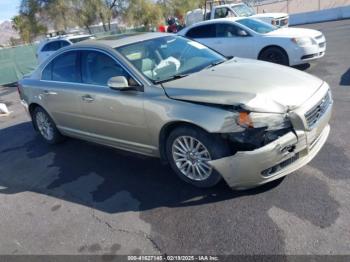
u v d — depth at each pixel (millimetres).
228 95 3266
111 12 27812
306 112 3160
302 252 2664
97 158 4984
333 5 30281
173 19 26969
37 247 3277
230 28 9570
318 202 3188
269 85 3389
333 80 7184
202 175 3607
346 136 4406
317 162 3871
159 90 3697
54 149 5656
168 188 3850
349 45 11062
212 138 3289
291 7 32469
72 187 4297
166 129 3699
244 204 3326
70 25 27203
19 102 10516
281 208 3186
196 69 4141
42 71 5422
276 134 3088
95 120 4512
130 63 4020
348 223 2873
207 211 3330
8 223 3758
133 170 4414
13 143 6395
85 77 4559
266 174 3197
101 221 3492
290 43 8422
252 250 2773
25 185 4598
